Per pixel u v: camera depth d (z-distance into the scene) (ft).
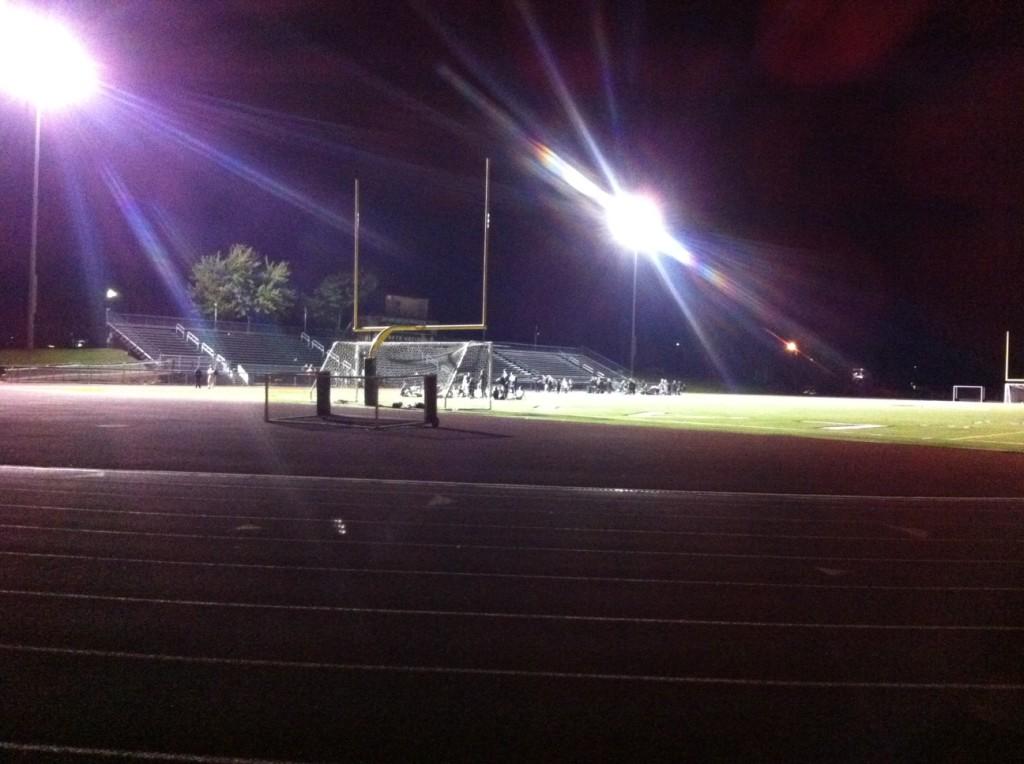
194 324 200.03
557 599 23.34
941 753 14.44
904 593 24.72
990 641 20.48
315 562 26.86
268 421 79.15
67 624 20.38
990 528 34.83
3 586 23.53
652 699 16.52
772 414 114.83
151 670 17.52
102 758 13.73
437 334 256.73
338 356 146.20
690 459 57.62
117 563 26.25
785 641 20.20
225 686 16.74
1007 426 97.50
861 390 276.21
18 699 15.98
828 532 33.58
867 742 14.82
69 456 50.75
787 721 15.62
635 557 28.58
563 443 66.54
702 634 20.62
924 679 17.90
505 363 198.08
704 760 14.03
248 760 13.74
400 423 79.36
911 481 48.60
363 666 17.95
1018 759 14.28
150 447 56.08
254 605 22.17
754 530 33.68
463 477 46.06
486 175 93.40
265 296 209.46
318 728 14.92
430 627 20.67
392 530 31.96
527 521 34.37
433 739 14.57
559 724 15.28
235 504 36.50
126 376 168.25
